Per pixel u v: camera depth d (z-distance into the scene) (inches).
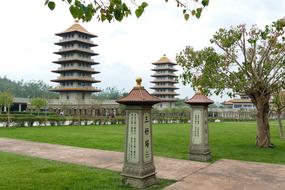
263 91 717.3
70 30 2610.7
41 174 380.2
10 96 1849.2
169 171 418.6
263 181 371.6
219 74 706.8
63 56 2751.0
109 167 443.5
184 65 751.1
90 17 195.9
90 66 2849.4
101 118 1975.9
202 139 501.7
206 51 732.0
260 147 708.0
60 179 354.9
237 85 703.1
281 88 727.1
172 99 3725.4
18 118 1418.6
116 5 199.8
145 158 333.4
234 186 346.3
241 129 1441.9
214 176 393.7
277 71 700.7
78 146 678.5
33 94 4557.1
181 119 2608.3
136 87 338.3
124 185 334.0
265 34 676.7
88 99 2721.5
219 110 3686.0
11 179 351.6
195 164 471.8
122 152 592.4
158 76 3752.5
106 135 976.3
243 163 489.1
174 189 329.4
